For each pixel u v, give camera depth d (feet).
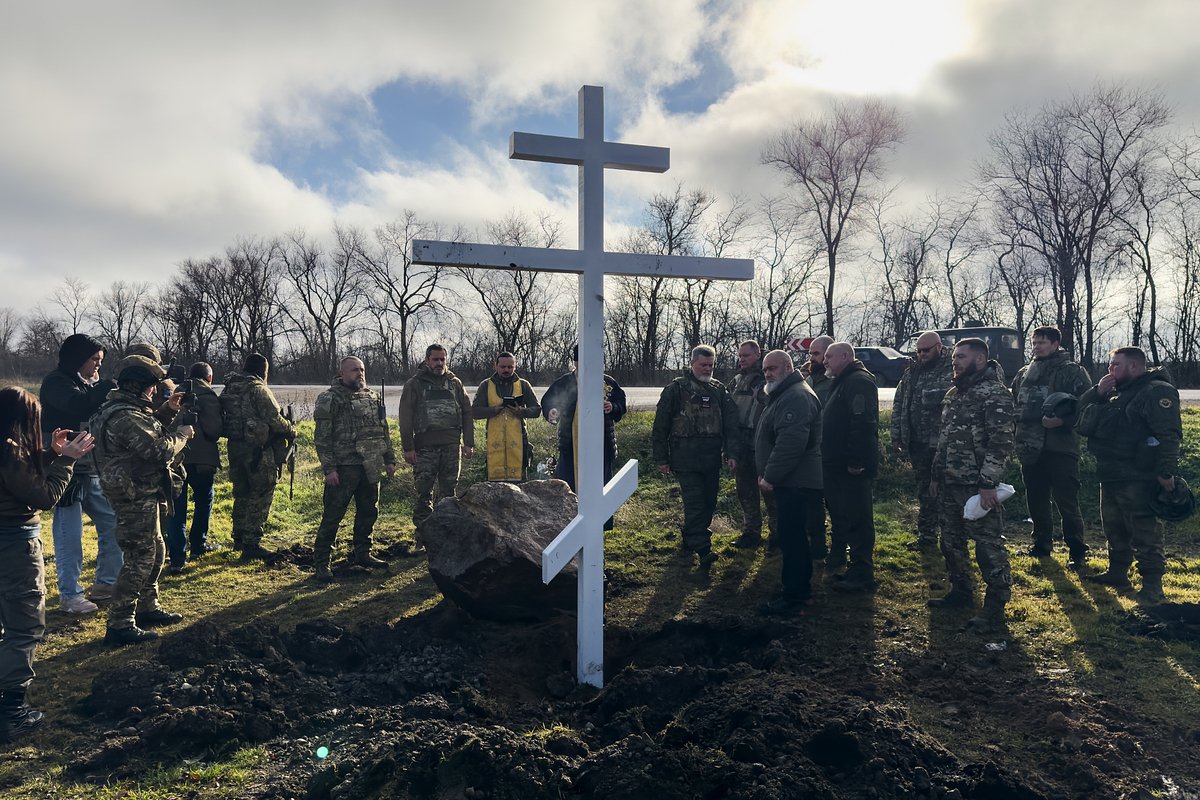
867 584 21.03
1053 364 23.29
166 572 23.95
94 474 20.53
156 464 17.67
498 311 143.43
